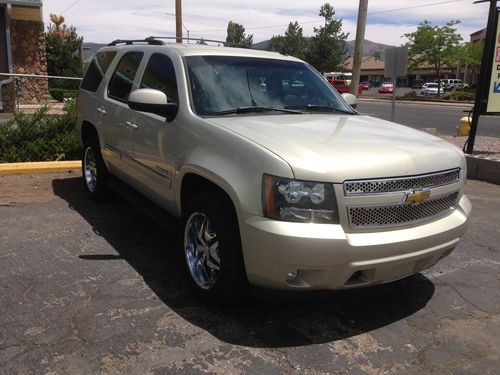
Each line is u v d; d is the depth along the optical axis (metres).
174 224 4.43
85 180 6.46
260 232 3.14
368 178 3.21
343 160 3.22
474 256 5.04
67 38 27.56
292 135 3.55
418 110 30.42
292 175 3.11
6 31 15.57
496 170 8.54
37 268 4.30
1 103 13.70
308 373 3.02
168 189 4.30
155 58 4.88
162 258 4.63
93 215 5.80
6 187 6.89
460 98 43.41
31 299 3.75
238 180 3.32
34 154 8.24
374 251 3.20
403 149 3.53
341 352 3.25
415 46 50.16
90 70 6.49
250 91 4.47
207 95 4.21
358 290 3.51
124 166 5.26
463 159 3.95
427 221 3.54
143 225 5.50
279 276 3.18
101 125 5.67
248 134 3.52
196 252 3.86
